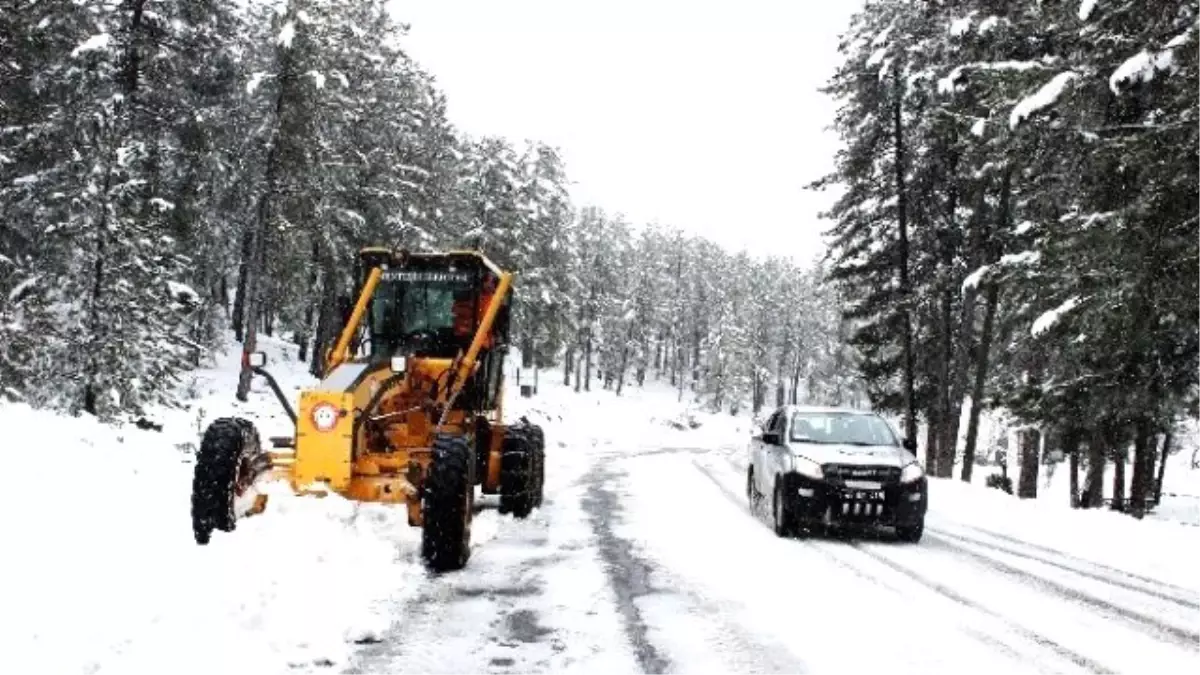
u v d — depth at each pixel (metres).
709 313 112.94
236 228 33.66
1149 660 5.80
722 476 19.20
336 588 6.36
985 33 20.83
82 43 21.86
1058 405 17.72
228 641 5.06
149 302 22.98
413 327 10.45
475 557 8.35
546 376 85.81
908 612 6.88
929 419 30.31
